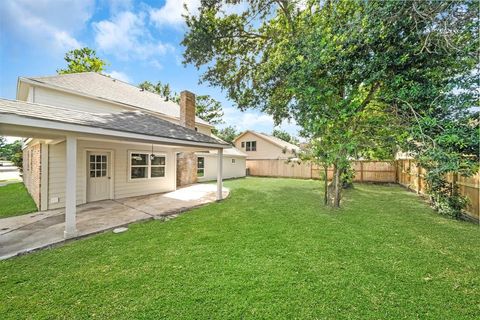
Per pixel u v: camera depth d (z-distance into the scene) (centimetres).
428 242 411
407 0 385
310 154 675
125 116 686
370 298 251
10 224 513
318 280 286
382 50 479
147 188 938
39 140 651
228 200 811
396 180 1323
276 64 680
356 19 475
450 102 427
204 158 1549
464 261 337
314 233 458
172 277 292
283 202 773
